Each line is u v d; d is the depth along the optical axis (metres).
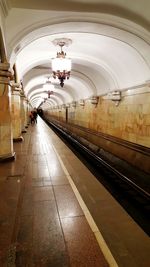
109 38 6.98
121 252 2.26
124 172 8.52
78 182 4.36
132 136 9.11
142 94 8.19
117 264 2.08
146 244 2.40
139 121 8.51
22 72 9.49
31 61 9.21
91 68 11.10
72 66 12.12
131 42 6.38
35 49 8.22
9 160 6.09
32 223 2.80
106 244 2.38
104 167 8.98
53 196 3.65
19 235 2.54
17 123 10.01
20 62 8.92
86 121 16.70
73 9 5.20
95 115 14.27
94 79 12.59
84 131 16.62
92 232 2.61
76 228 2.69
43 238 2.48
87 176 4.75
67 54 8.94
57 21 5.46
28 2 4.89
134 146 8.71
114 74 9.70
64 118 28.73
